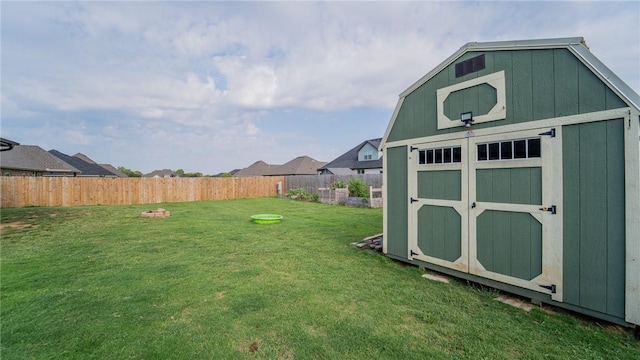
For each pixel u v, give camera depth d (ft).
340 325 8.78
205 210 39.60
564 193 9.43
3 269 14.03
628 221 8.12
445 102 13.19
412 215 14.78
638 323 7.96
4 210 37.35
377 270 14.12
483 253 11.68
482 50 11.71
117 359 7.08
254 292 11.34
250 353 7.38
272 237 21.70
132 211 37.55
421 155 14.33
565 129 9.40
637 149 7.91
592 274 8.84
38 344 7.64
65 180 44.47
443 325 8.80
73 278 12.81
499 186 11.15
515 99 10.66
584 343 7.79
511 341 7.91
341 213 35.91
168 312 9.62
